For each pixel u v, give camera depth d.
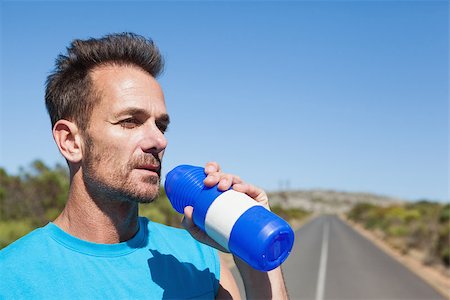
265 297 1.86
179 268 1.85
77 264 1.63
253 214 1.71
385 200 166.00
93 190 1.70
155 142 1.67
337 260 18.41
